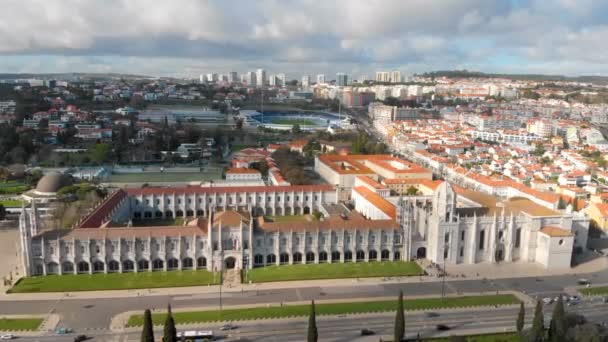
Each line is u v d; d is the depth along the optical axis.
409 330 162.25
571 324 152.50
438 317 172.25
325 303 182.12
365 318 170.75
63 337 154.88
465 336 157.50
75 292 188.25
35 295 184.88
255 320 168.12
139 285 195.50
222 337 156.38
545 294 193.25
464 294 191.88
